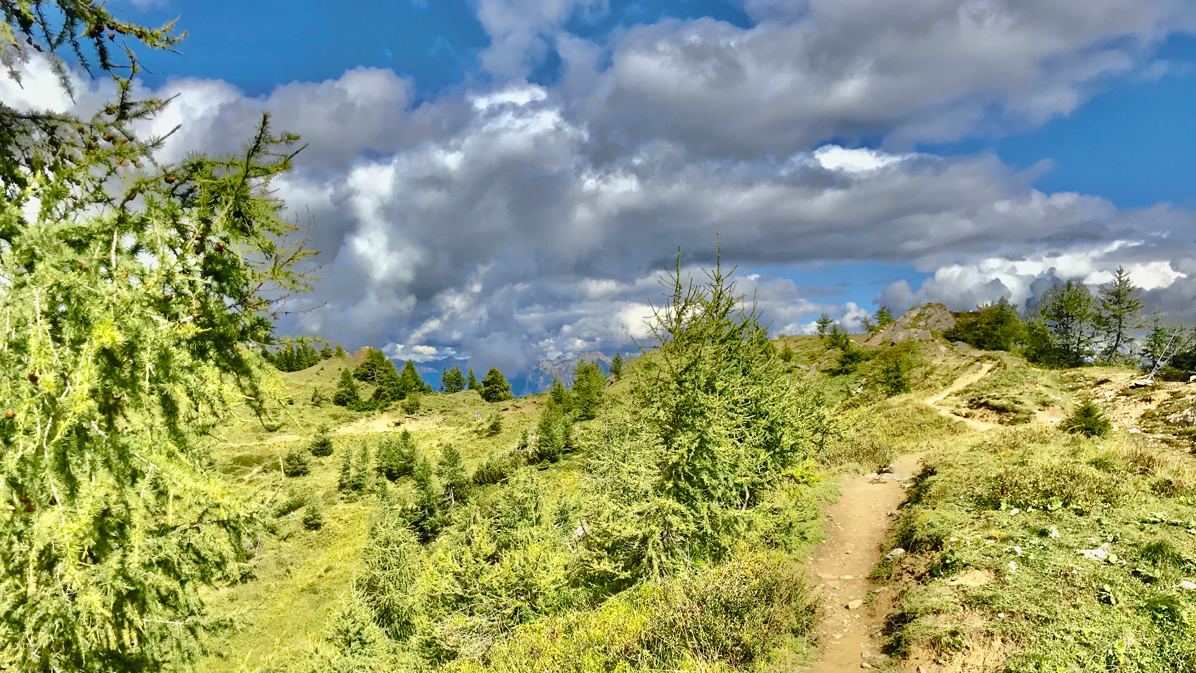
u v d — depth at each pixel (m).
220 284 4.34
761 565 8.80
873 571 10.33
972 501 11.85
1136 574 7.43
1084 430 17.89
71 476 3.57
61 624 3.71
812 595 9.22
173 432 4.06
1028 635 6.59
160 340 3.79
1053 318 59.53
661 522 9.99
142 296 3.79
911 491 15.58
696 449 10.30
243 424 4.57
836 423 20.06
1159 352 49.91
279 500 4.74
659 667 6.97
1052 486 11.09
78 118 3.95
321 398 94.25
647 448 10.78
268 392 4.55
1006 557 8.58
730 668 6.89
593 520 11.37
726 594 7.91
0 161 3.64
